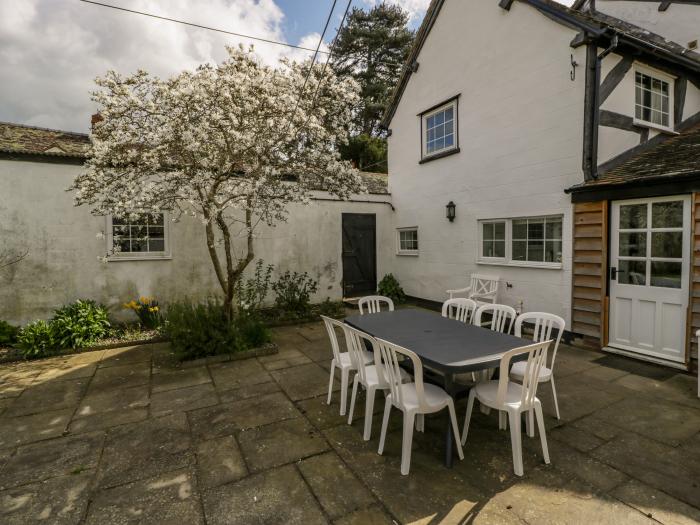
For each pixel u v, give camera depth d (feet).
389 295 27.66
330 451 8.76
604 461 8.19
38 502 7.13
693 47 20.72
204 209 16.20
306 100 17.76
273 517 6.66
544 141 17.79
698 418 10.05
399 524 6.45
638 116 17.94
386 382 9.22
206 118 14.69
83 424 10.23
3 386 12.91
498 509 6.77
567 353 15.70
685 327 13.43
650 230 14.34
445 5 23.18
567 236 17.02
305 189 18.26
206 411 10.95
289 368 14.57
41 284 18.53
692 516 6.51
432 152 25.35
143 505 7.02
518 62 18.85
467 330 11.08
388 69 62.44
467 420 8.98
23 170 17.95
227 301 17.34
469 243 22.49
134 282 20.66
